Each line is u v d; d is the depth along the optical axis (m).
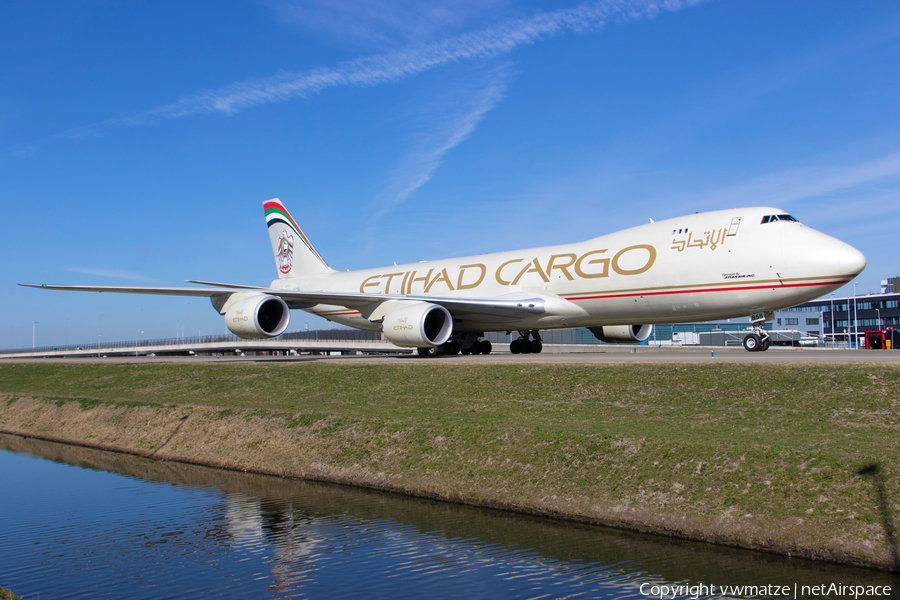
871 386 13.15
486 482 12.30
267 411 18.17
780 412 13.13
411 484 13.04
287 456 15.73
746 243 21.55
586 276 25.38
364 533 10.90
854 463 9.57
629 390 15.81
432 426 14.58
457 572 9.12
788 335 61.16
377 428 15.30
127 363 33.06
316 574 9.30
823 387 13.63
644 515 10.23
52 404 25.34
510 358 25.52
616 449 11.79
